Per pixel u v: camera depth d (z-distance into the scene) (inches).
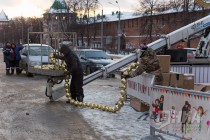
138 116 396.8
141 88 388.8
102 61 894.4
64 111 426.3
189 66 584.1
